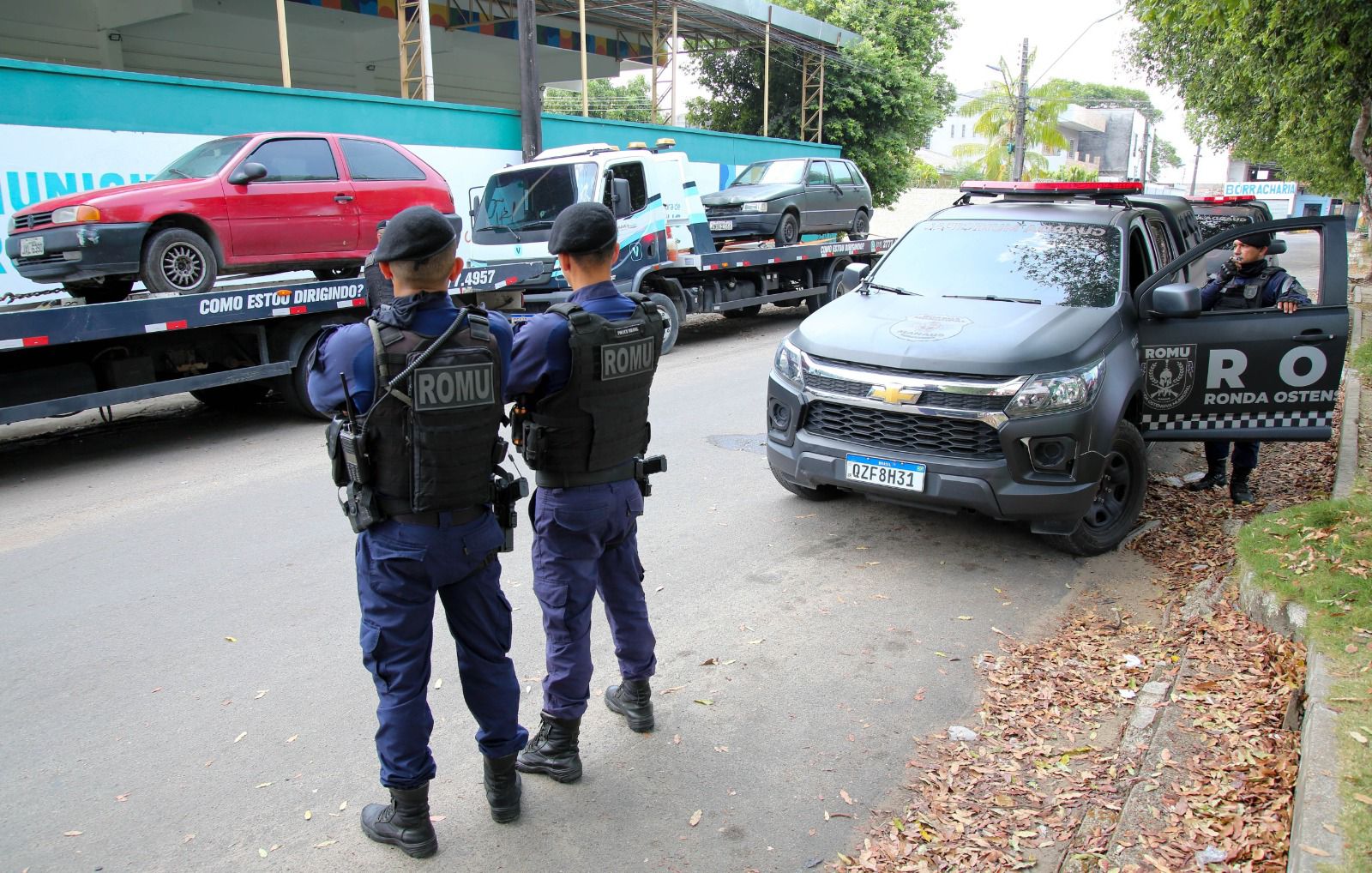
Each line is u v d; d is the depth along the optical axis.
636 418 3.20
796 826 3.03
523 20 15.53
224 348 7.92
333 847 2.93
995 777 3.26
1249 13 7.62
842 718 3.65
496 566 2.95
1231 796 2.97
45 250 7.12
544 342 2.92
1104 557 5.27
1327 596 3.95
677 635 4.34
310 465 7.17
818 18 30.12
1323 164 21.73
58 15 17.02
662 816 3.08
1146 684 3.75
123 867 2.83
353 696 3.81
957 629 4.39
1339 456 6.49
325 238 8.66
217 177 7.91
